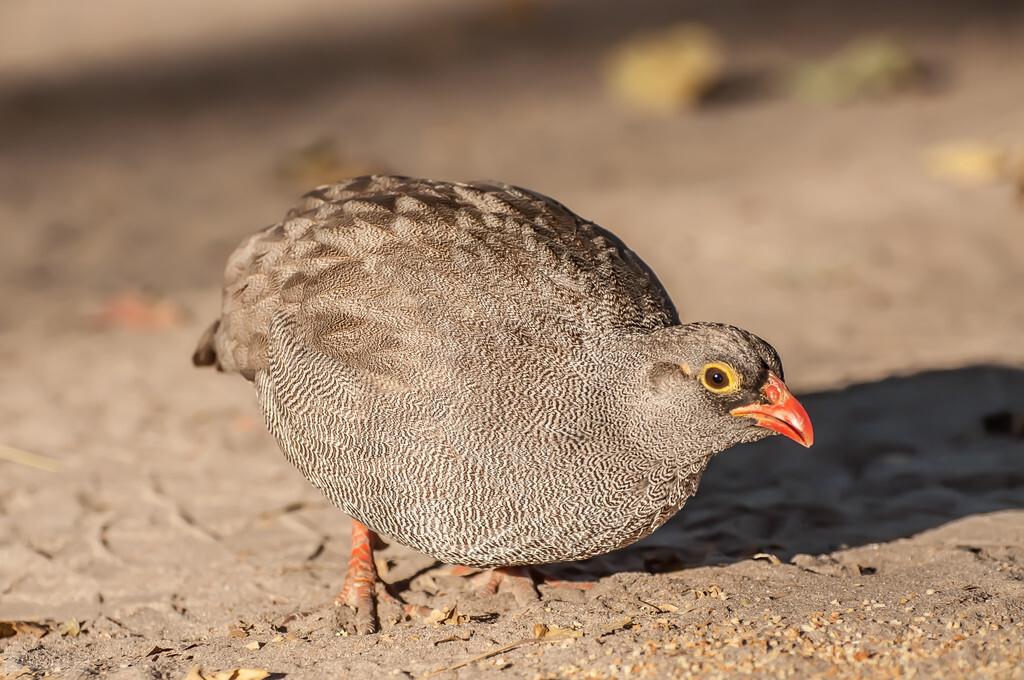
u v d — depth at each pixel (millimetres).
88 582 9859
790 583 8906
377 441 8398
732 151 21953
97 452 12398
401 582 9648
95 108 28109
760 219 18297
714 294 16016
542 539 8383
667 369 8156
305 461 8906
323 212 9422
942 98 23594
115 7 38344
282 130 25109
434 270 8633
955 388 12805
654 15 32375
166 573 9984
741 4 32750
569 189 20266
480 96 26656
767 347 8148
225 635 8914
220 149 24234
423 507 8414
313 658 8328
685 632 8086
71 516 11039
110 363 14828
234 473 11820
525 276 8586
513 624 8570
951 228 17531
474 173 21297
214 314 16250
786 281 16250
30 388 14078
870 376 13273
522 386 8281
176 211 20797
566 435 8242
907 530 10055
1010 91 23250
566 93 26484
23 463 12180
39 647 8859
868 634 7895
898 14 30297
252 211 20500
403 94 27281
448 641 8438
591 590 9195
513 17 32688
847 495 10844
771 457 11758
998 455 11359
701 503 10875
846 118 23266
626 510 8367
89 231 20031
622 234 18094
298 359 8812
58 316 16531
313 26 34625
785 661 7547
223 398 13719
